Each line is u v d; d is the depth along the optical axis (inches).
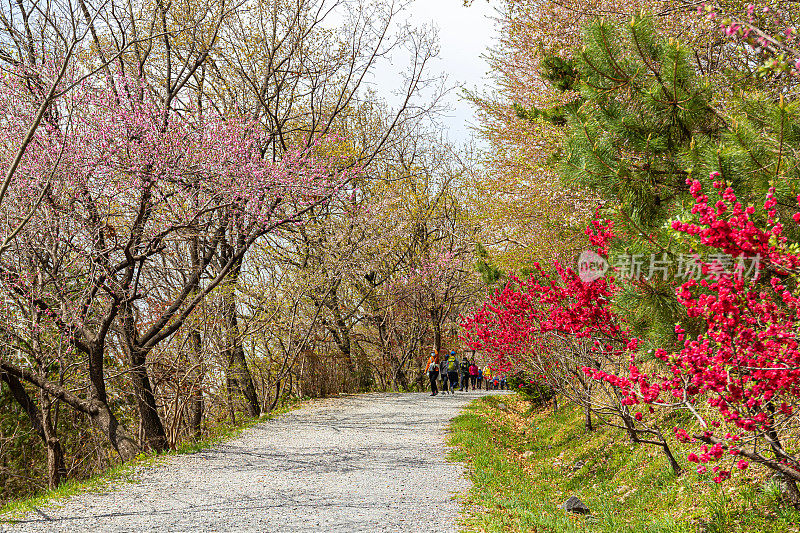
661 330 220.2
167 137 505.0
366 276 1184.8
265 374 864.3
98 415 527.2
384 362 1239.5
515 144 645.9
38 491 632.4
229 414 780.6
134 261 511.8
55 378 613.9
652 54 226.2
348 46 778.8
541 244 583.5
